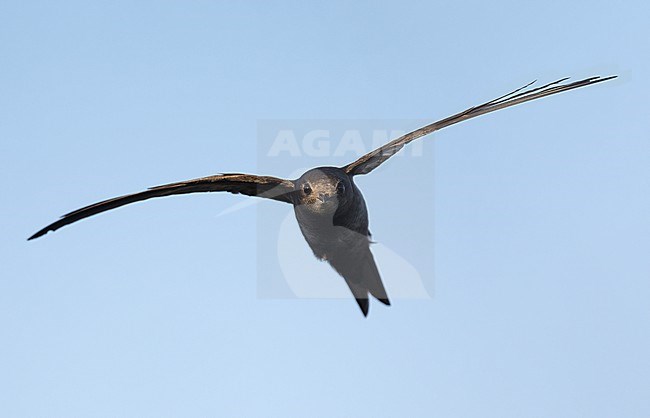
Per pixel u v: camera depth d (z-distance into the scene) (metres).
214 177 11.20
